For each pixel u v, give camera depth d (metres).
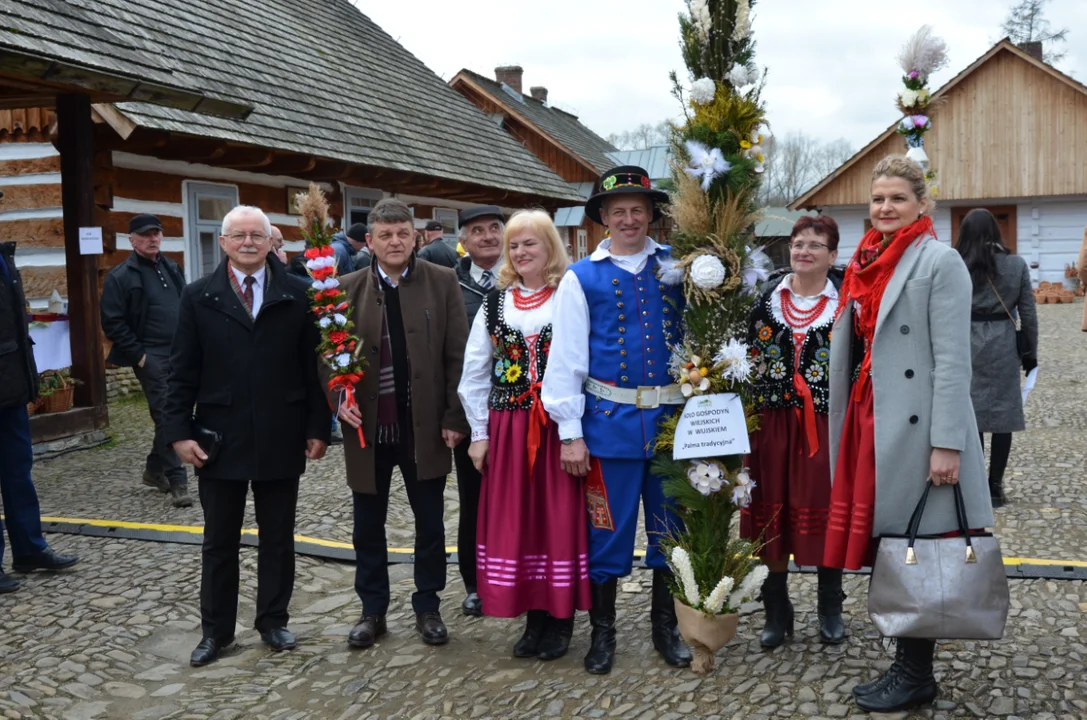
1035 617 3.89
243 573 5.09
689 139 3.52
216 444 4.01
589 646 3.99
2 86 7.55
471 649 4.07
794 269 3.78
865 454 3.23
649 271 3.72
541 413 3.75
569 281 3.70
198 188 10.74
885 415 3.14
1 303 4.80
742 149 3.55
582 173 27.42
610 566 3.67
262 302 4.06
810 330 3.71
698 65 3.54
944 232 28.25
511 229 3.88
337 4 17.83
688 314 3.55
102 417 8.41
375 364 4.11
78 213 8.04
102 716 3.62
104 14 9.70
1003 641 3.66
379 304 4.16
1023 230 27.42
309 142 11.19
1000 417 5.55
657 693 3.42
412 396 4.11
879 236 3.34
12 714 3.55
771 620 3.79
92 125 8.45
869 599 3.06
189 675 3.98
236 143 9.68
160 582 4.93
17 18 6.50
